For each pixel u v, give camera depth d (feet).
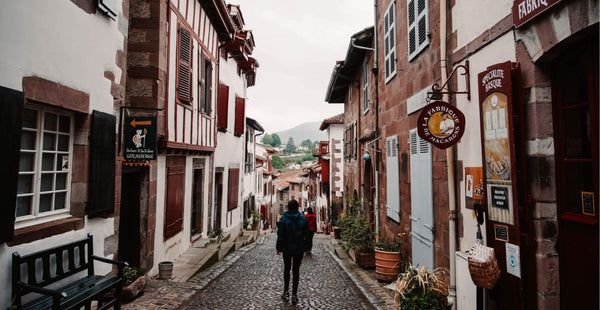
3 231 9.84
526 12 10.69
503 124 11.54
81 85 13.61
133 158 18.25
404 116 24.36
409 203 23.41
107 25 15.47
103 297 13.65
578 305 9.77
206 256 28.58
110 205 15.70
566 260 10.19
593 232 9.30
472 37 14.47
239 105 51.78
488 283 11.41
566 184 10.42
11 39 10.23
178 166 27.50
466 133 15.06
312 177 117.39
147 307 16.84
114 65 16.19
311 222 40.29
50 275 12.02
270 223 124.47
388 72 28.78
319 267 30.50
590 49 9.43
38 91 11.27
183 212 29.19
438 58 18.08
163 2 22.74
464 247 15.48
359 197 43.11
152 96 21.97
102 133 14.94
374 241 29.22
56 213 13.09
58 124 13.23
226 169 44.98
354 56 41.65
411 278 14.79
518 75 11.15
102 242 15.48
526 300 10.93
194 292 20.25
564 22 9.41
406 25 23.95
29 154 11.98
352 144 48.62
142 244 21.68
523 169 10.94
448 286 15.43
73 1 13.03
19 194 11.58
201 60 31.24
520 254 10.93
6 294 10.32
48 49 11.73
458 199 16.01
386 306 18.25
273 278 25.53
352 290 22.18
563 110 10.46
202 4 30.96
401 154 25.11
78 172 13.93
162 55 22.66
